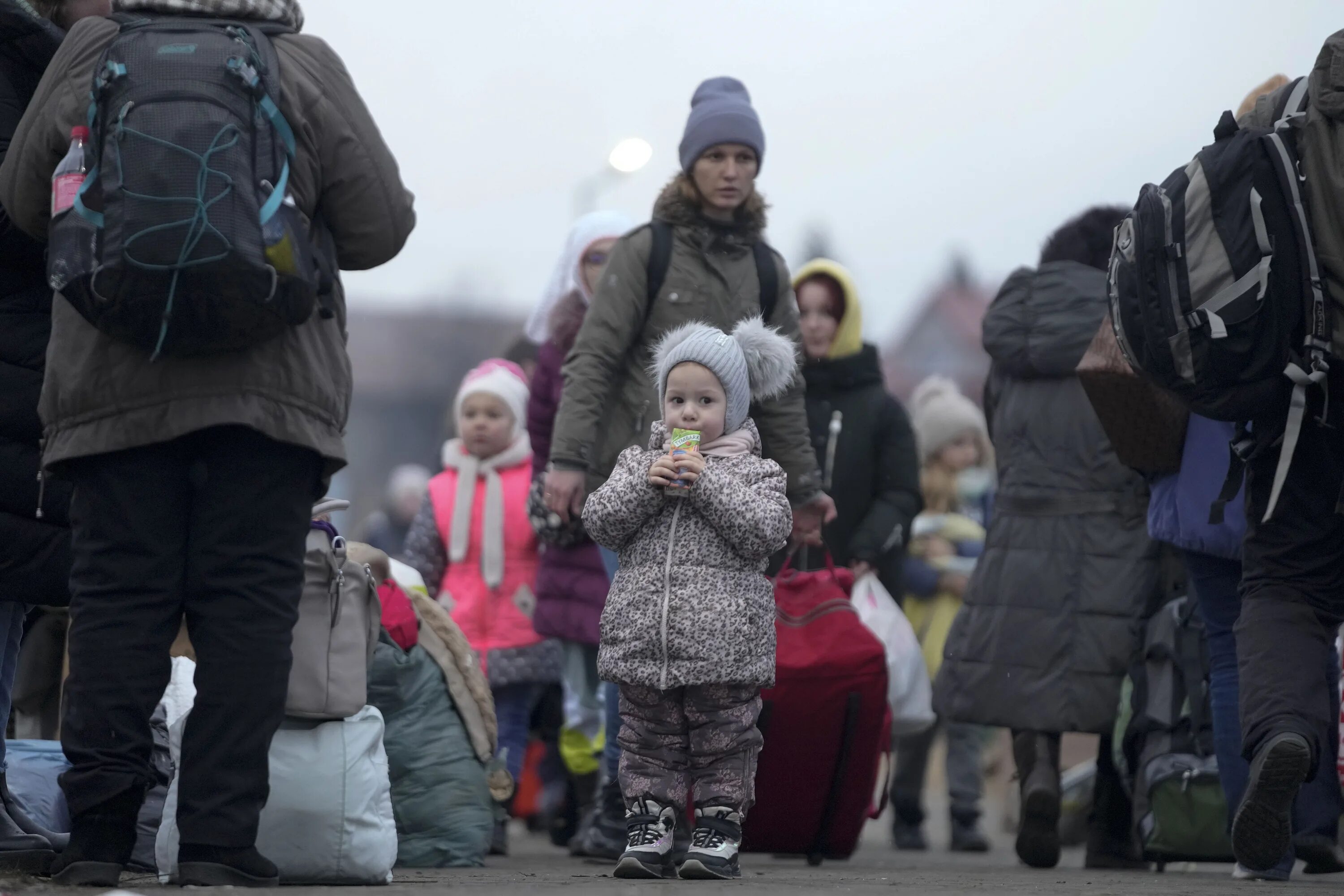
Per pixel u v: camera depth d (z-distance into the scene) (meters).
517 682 22.44
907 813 25.39
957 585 29.47
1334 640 13.97
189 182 10.38
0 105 12.48
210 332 10.62
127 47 10.84
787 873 15.62
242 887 11.03
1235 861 16.19
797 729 17.20
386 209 11.62
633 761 13.69
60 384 11.05
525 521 22.78
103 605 11.07
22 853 12.75
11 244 12.36
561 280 24.00
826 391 22.81
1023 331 19.53
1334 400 13.29
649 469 13.55
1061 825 25.62
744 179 16.95
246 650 11.11
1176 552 18.97
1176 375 13.33
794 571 18.16
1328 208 13.13
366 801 12.91
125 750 11.03
